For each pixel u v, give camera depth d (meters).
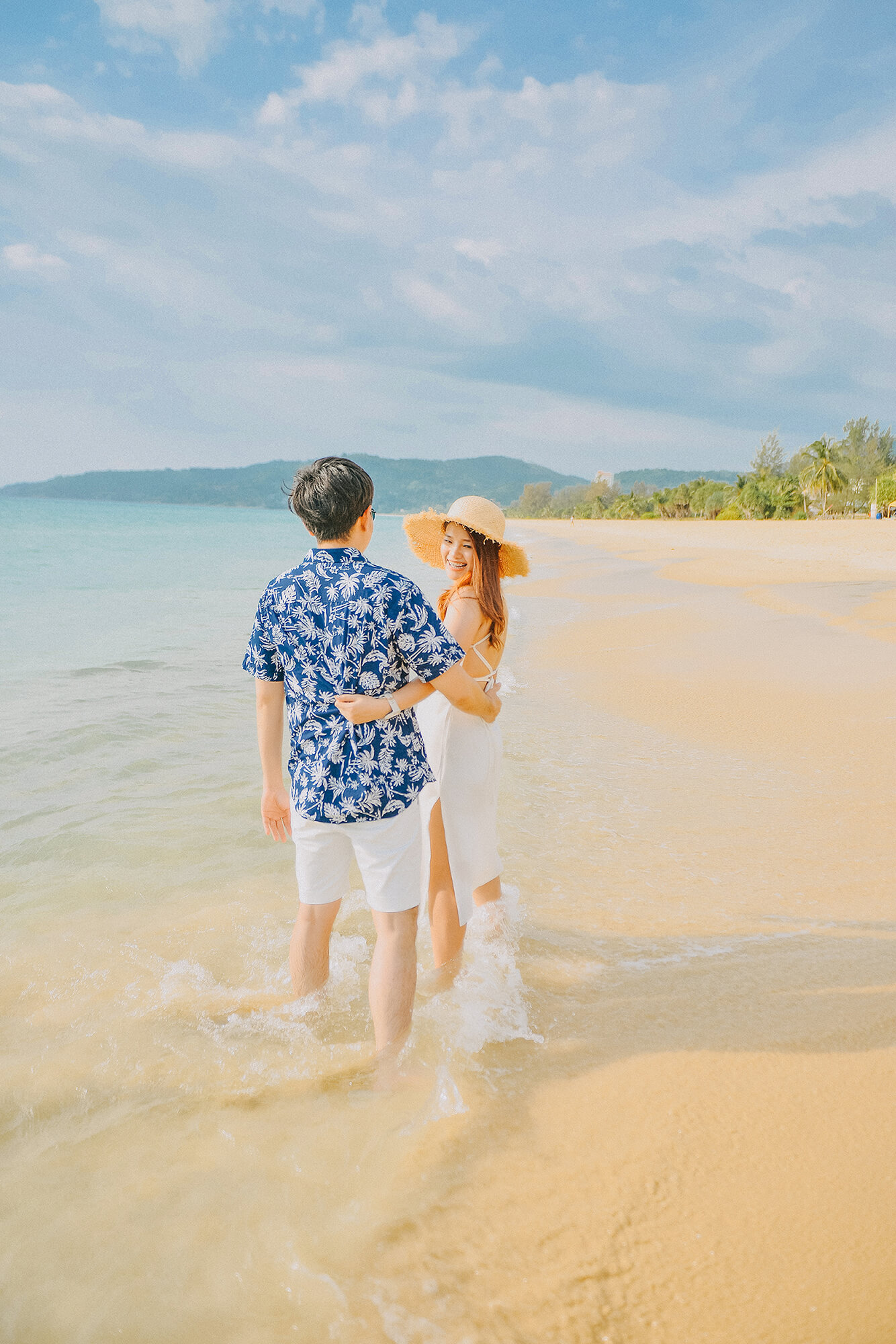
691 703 6.63
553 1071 2.12
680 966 2.67
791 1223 1.62
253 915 3.03
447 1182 1.74
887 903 3.12
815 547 31.78
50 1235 1.60
